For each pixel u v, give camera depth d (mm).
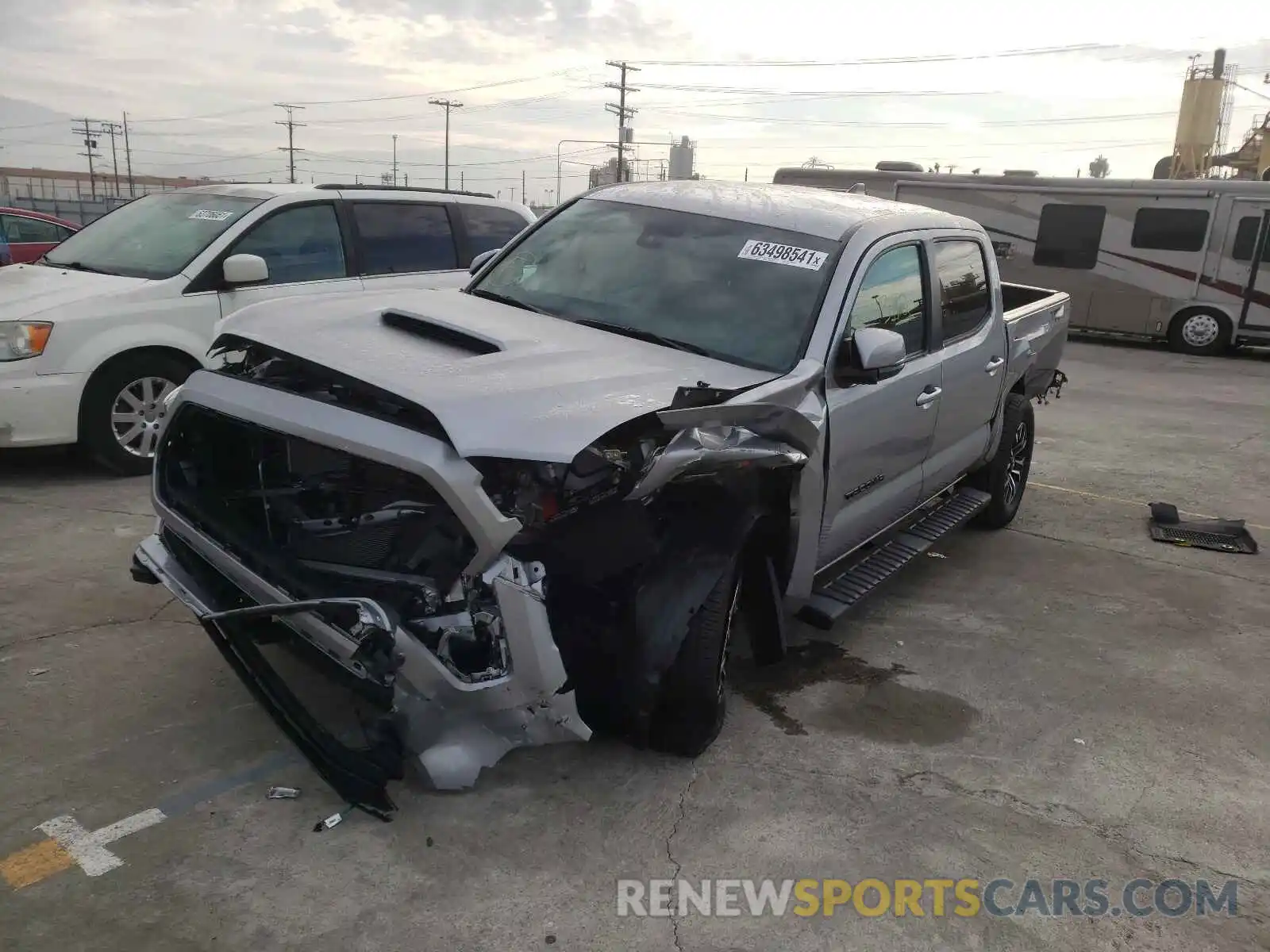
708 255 4309
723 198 4727
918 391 4586
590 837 3121
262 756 3406
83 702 3664
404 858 2955
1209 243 17516
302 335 3406
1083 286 18828
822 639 4789
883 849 3195
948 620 5145
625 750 3602
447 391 2914
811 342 3877
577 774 3447
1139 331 18422
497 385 3014
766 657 3939
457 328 3520
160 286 6355
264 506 3391
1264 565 6316
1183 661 4828
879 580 4656
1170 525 6969
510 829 3129
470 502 2730
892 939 2809
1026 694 4367
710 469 3109
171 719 3592
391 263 7539
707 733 3514
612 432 2928
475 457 2766
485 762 3021
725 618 3420
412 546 2961
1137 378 14523
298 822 3082
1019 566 6078
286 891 2785
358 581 2980
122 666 3949
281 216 6973
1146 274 18141
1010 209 19375
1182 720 4234
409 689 2863
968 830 3338
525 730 3020
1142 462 9016
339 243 7262
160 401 6422
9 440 5852
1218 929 2949
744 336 3926
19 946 2512
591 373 3301
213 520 3359
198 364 6547
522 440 2779
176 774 3277
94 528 5434
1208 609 5527
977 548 6367
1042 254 19141
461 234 8039
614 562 3184
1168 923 2957
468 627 2871
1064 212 18812
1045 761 3818
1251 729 4188
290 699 3271
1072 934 2887
